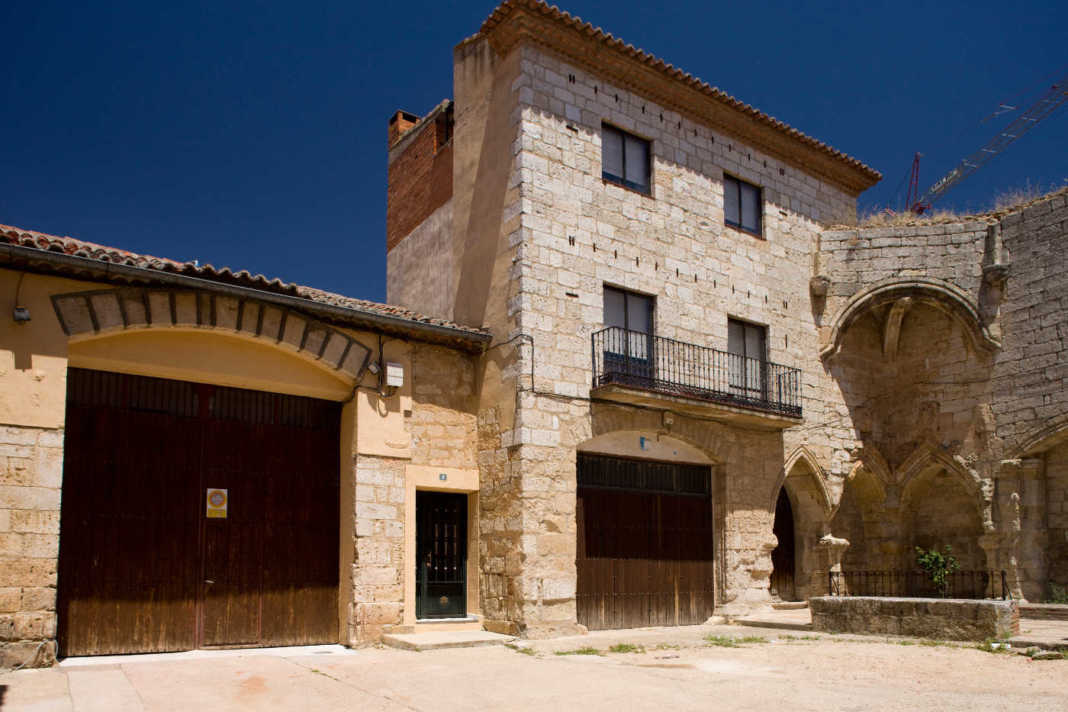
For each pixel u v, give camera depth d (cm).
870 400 2436
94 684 1175
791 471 2314
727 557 2072
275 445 1666
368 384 1714
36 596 1303
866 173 2545
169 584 1510
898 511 2402
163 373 1538
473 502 1848
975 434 2258
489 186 1964
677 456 2066
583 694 1160
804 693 1155
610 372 1872
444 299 2164
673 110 2148
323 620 1662
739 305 2188
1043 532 2136
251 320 1575
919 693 1148
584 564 1869
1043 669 1323
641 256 2009
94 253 1418
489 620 1766
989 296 2259
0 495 1295
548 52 1945
